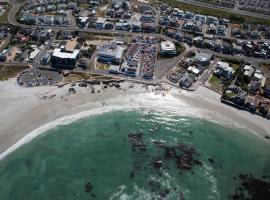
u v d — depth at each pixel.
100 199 162.12
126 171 174.50
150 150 185.00
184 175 172.88
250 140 191.12
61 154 182.00
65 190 166.12
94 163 178.50
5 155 178.88
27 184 168.00
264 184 169.62
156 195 163.62
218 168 177.00
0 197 162.12
